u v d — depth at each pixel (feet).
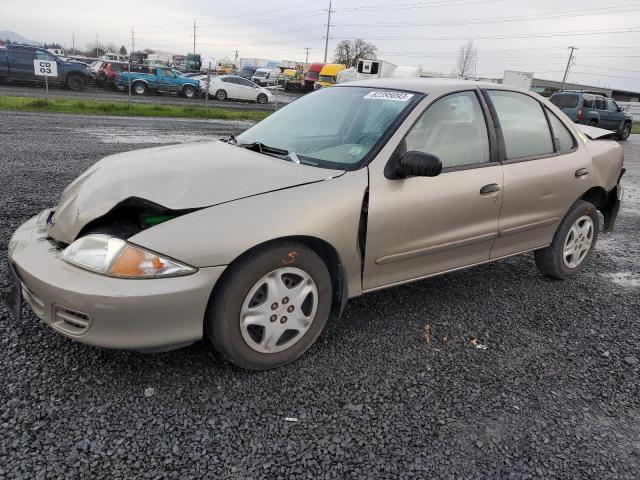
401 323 11.24
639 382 9.64
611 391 9.28
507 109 12.32
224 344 8.29
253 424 7.65
